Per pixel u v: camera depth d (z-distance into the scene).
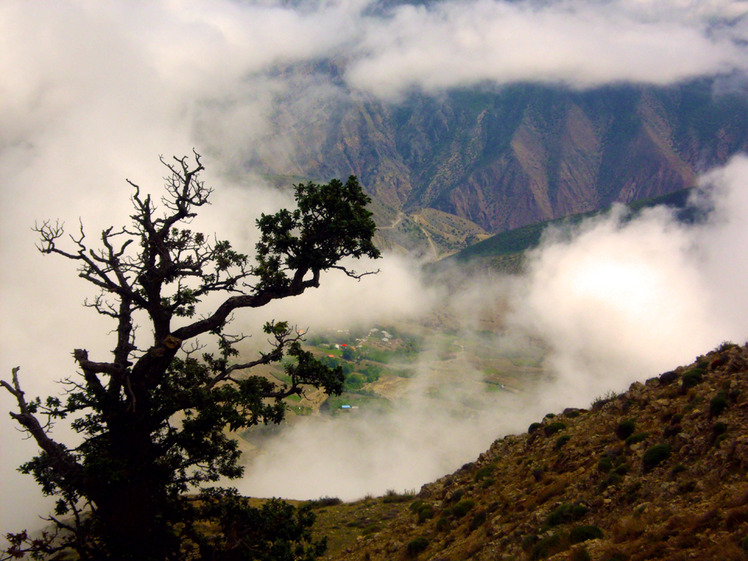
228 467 21.75
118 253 20.59
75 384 19.95
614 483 17.83
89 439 20.17
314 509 33.94
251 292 23.42
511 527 18.86
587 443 22.03
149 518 19.28
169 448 20.84
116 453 19.67
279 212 21.23
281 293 21.44
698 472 15.79
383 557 22.94
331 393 21.14
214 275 21.34
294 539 20.31
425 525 24.08
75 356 20.08
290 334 22.31
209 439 22.75
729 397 18.11
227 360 22.53
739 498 13.07
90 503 19.44
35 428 19.02
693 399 19.86
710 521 12.93
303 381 21.23
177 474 21.73
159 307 20.83
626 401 23.20
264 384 21.19
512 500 21.17
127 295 20.38
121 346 20.27
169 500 20.67
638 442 19.50
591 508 17.23
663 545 12.92
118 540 18.80
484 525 20.62
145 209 20.45
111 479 18.02
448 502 24.78
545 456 23.55
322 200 20.86
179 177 21.08
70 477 18.84
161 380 20.80
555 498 19.25
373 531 27.19
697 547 12.27
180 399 19.75
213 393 19.91
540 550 15.91
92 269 20.19
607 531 15.64
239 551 19.69
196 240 21.31
